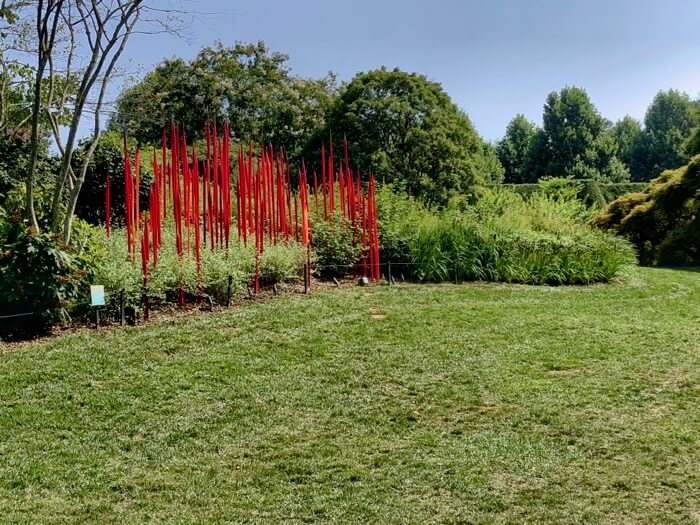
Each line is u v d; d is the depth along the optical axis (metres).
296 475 4.55
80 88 8.02
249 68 28.42
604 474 4.58
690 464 4.74
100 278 8.23
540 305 10.59
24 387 6.00
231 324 8.41
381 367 7.02
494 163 42.56
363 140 21.67
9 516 3.90
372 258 12.18
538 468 4.68
